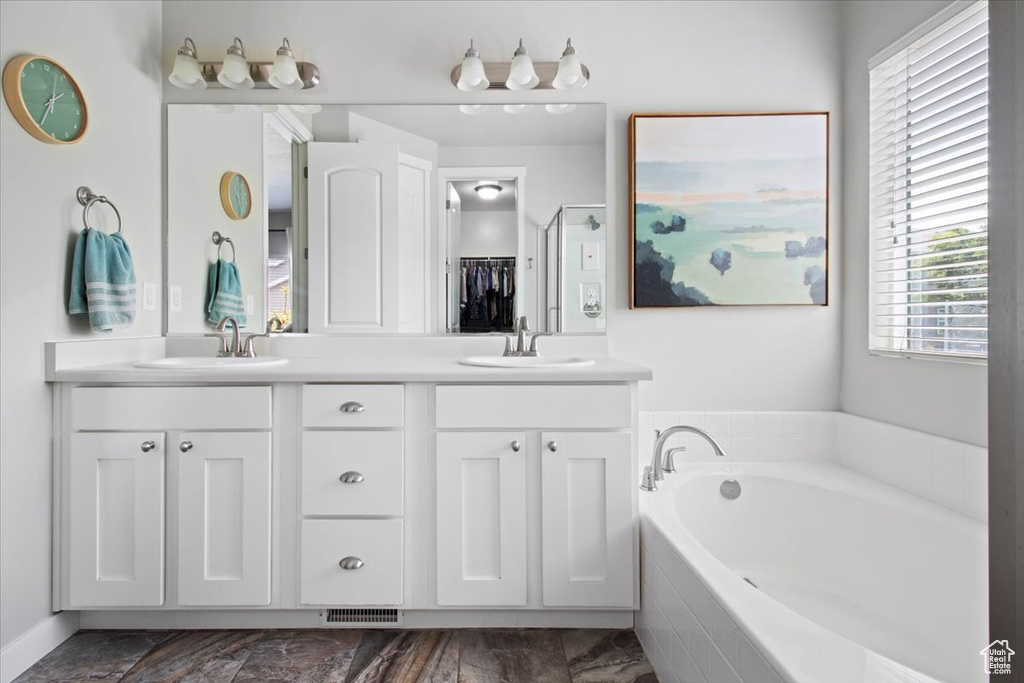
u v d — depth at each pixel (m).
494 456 1.64
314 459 1.64
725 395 2.23
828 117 2.17
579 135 2.21
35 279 1.58
